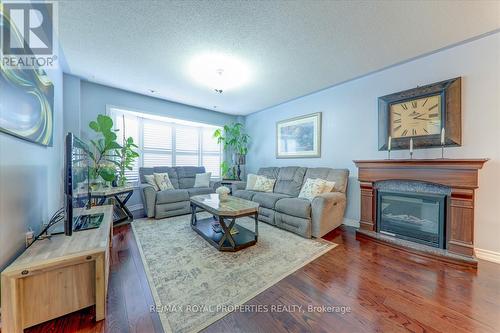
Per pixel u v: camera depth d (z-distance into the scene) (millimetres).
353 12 1688
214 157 5633
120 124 4066
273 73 2885
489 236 2051
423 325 1224
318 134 3701
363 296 1496
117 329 1187
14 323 1066
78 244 1354
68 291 1244
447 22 1820
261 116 5055
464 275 1770
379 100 2869
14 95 1229
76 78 3076
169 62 2559
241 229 2803
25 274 1091
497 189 2016
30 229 1475
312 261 2029
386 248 2354
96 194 2707
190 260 2018
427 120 2439
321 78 3096
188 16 1736
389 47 2246
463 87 2203
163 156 4773
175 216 3605
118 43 2143
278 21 1800
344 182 3127
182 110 4551
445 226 2148
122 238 2568
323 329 1197
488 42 2051
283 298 1472
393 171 2504
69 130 3029
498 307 1371
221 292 1531
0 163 1095
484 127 2088
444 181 2129
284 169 4027
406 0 1562
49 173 2045
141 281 1660
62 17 1727
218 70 2713
